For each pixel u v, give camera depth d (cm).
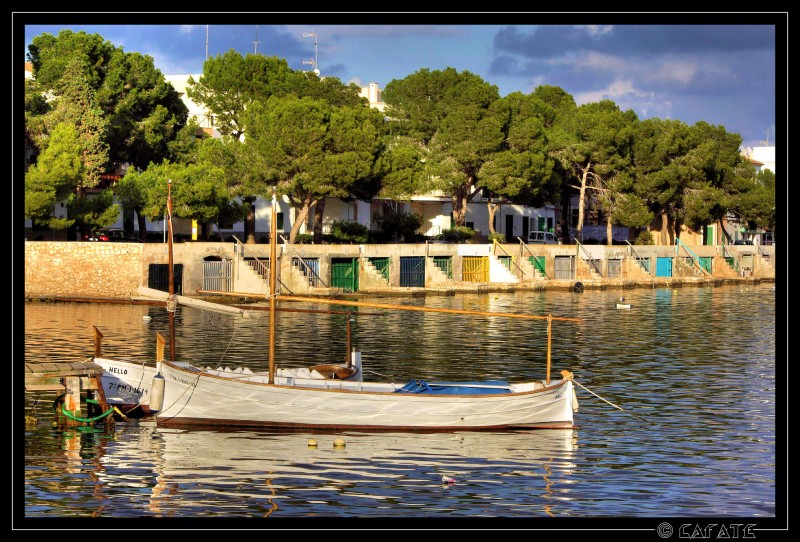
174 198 7762
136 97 8900
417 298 8831
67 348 4809
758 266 13700
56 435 3045
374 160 8700
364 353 4978
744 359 4941
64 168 7338
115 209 7825
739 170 13700
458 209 10812
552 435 3161
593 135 11306
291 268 8212
